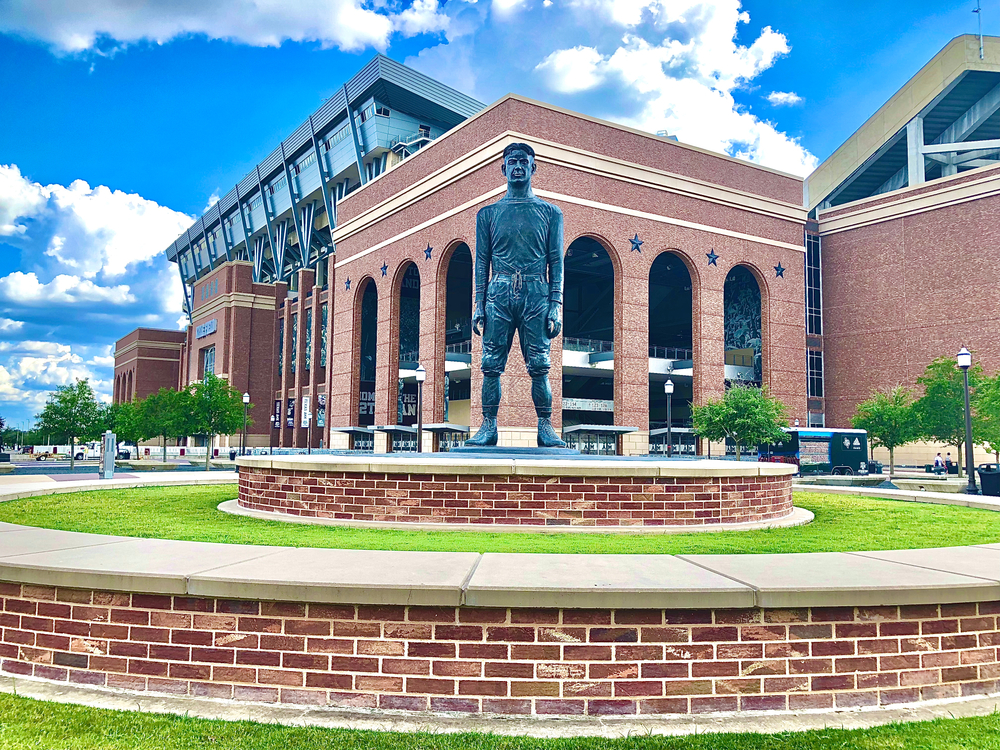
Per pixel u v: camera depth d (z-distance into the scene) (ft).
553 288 58.03
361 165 273.13
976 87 197.06
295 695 17.88
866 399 195.31
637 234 163.53
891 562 22.70
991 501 49.96
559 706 17.37
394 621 17.78
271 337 296.10
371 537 32.96
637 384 161.17
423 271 173.17
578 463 40.91
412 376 189.88
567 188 153.58
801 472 132.46
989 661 18.97
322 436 249.34
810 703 17.88
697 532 36.96
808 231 208.23
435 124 281.13
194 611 18.53
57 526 33.94
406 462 39.06
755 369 193.57
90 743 15.49
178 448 288.30
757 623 17.94
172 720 16.75
